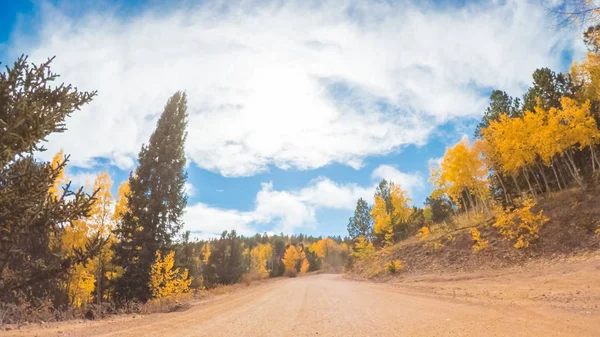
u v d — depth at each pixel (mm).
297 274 101312
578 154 36969
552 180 38031
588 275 14430
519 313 8125
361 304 12562
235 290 31641
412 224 51562
